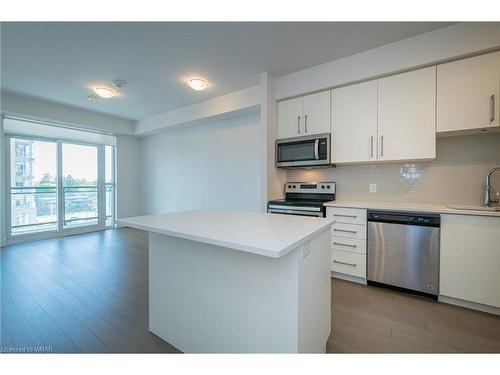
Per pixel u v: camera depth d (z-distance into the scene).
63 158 4.88
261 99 3.08
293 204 2.86
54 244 4.16
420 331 1.71
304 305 1.16
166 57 2.65
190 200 4.81
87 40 2.31
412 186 2.67
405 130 2.38
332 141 2.81
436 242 2.10
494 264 1.89
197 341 1.45
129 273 2.83
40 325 1.80
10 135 4.21
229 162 4.18
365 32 2.21
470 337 1.64
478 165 2.35
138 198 5.85
